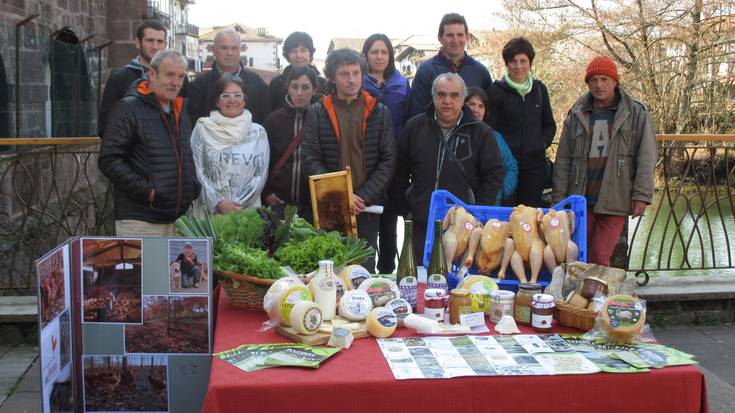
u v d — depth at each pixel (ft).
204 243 8.29
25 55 27.07
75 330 8.43
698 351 14.33
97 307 8.40
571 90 57.72
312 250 9.05
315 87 15.02
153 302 8.39
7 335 14.42
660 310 15.99
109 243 8.31
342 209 11.18
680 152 18.26
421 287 9.67
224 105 13.51
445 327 7.97
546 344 7.50
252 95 16.28
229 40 15.66
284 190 14.69
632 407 6.75
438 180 12.71
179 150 12.60
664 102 54.44
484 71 16.72
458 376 6.59
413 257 9.37
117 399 8.57
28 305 14.83
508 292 8.31
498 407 6.63
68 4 31.99
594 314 7.76
